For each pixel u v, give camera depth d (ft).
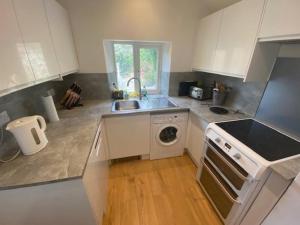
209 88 8.03
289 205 2.93
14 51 2.81
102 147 5.56
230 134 4.51
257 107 5.53
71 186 3.01
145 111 6.41
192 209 5.39
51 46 4.34
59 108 6.48
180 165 7.41
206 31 6.64
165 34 7.19
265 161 3.34
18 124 3.19
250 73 4.72
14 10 2.85
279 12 3.61
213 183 5.22
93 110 6.31
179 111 6.84
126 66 8.37
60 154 3.46
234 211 4.24
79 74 7.17
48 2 4.33
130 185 6.31
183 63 8.02
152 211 5.31
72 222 3.49
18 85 2.91
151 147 7.36
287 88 4.55
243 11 4.59
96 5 6.17
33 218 3.21
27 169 3.02
